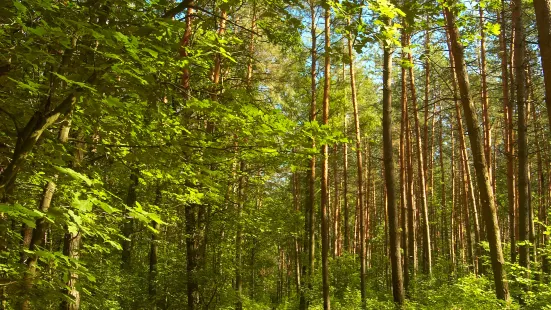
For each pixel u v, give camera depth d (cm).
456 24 595
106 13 309
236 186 1034
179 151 355
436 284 1594
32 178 371
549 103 392
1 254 288
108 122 357
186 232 1014
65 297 268
